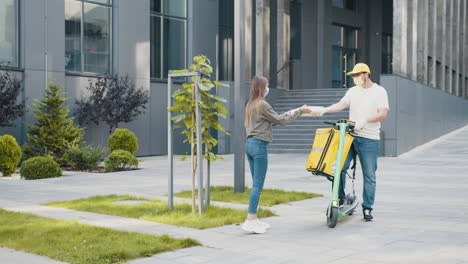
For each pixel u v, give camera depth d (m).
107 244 5.72
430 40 27.88
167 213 7.65
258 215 7.44
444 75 31.12
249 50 23.58
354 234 6.30
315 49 32.03
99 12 21.42
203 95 7.62
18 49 18.83
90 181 12.88
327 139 6.77
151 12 23.36
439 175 13.50
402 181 12.19
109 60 21.78
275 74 26.77
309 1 31.59
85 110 19.77
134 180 13.05
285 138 22.27
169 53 24.19
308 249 5.58
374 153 7.16
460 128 34.88
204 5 25.23
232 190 10.27
